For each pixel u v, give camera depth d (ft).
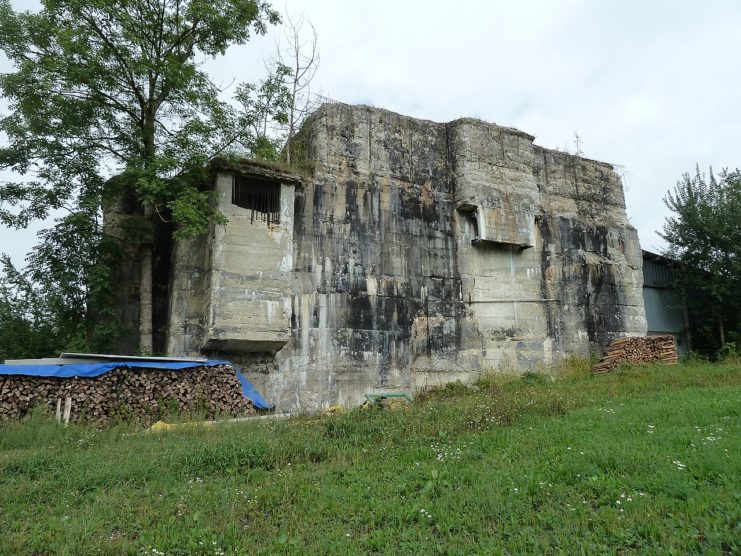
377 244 54.75
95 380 37.14
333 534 17.19
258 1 50.14
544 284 64.39
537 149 69.31
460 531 17.02
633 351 63.62
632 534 15.98
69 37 42.24
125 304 47.55
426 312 55.93
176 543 16.80
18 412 34.94
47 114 43.80
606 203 72.90
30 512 19.67
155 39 47.21
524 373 58.65
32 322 46.50
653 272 78.18
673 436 25.36
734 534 15.33
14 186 44.39
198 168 45.78
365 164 56.18
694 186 77.20
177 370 39.93
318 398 48.57
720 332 74.38
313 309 50.16
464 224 60.49
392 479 22.17
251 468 24.76
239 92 49.49
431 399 45.80
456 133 61.72
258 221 47.67
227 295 45.01
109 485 22.49
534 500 18.95
